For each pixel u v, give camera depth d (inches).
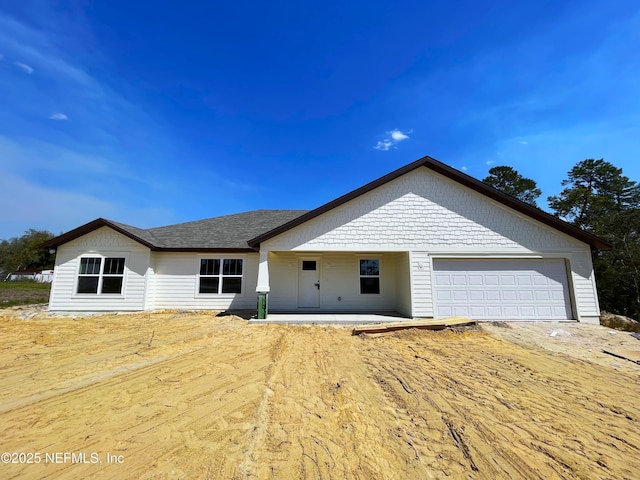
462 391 192.4
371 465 117.0
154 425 144.6
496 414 162.2
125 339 323.6
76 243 531.2
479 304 437.7
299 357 262.5
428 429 145.3
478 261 447.8
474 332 356.2
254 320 420.5
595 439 139.7
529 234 446.9
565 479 111.7
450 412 163.3
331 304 530.3
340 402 173.0
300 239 446.0
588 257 440.5
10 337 333.1
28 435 135.0
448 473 113.5
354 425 147.6
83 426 143.2
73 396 176.4
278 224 645.9
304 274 537.3
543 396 187.2
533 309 436.1
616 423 155.1
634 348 301.9
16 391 182.9
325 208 442.0
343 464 117.1
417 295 437.7
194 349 284.7
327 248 444.8
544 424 152.8
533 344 315.6
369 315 475.5
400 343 315.9
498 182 1422.2
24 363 238.4
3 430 138.9
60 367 228.8
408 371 229.1
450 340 330.3
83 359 249.9
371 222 449.7
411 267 442.9
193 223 659.4
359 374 220.5
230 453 123.0
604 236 885.8
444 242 446.6
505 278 443.2
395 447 129.6
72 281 522.9
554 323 415.2
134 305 518.6
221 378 208.5
